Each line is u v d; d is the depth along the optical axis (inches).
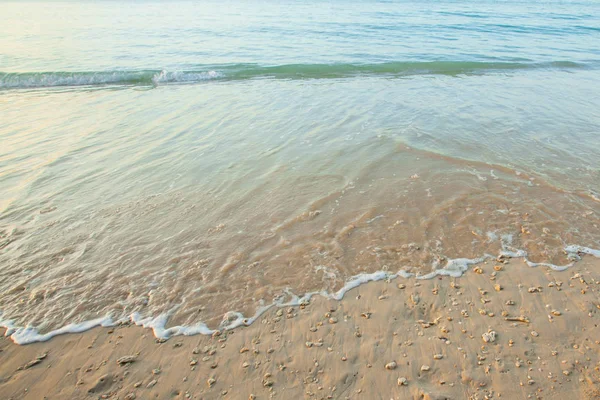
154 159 288.5
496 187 239.5
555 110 383.9
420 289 164.4
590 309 150.6
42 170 269.1
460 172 259.4
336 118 370.9
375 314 152.5
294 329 146.9
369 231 202.4
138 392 124.5
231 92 468.8
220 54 671.8
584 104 404.8
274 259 183.8
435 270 175.0
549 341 137.6
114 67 569.6
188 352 138.6
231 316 153.8
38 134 333.1
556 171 258.8
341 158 285.7
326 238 197.9
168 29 933.2
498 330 143.0
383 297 160.6
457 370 128.2
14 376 129.9
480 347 136.3
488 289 163.0
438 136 320.2
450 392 120.9
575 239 190.9
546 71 570.9
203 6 1596.9
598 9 1577.3
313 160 283.9
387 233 200.4
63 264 181.8
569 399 116.9
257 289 166.7
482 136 319.6
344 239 196.9
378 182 250.4
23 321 151.8
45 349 140.1
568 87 475.8
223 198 236.4
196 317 153.7
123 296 163.9
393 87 484.7
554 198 226.2
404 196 233.0
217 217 217.5
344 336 143.0
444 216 212.2
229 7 1539.1
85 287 168.6
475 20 1123.3
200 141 321.4
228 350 138.9
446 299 158.7
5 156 288.8
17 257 185.3
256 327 148.5
